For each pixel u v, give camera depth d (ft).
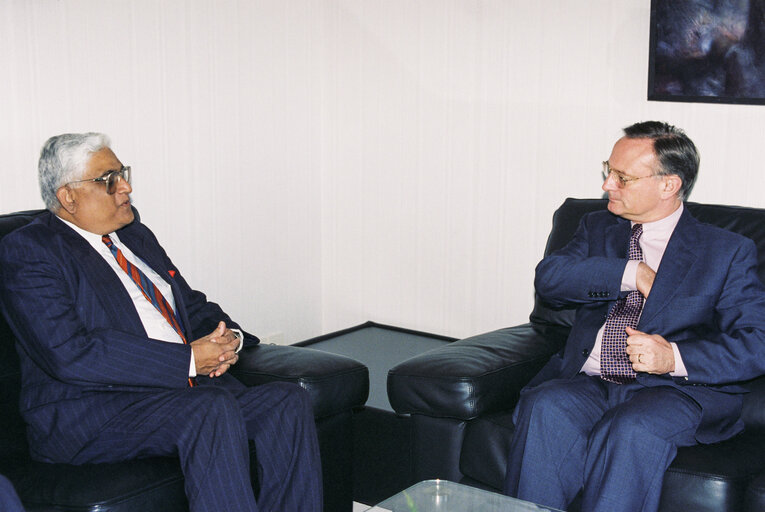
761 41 8.39
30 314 6.07
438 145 10.78
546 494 6.43
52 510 5.59
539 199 10.09
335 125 11.62
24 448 6.48
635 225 7.31
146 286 6.98
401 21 10.80
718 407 6.57
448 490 5.83
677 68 8.86
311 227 11.82
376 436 8.29
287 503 6.64
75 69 8.51
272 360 7.51
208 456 6.05
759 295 6.66
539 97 9.89
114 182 6.57
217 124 10.12
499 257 10.55
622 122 9.37
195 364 6.70
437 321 11.26
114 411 6.26
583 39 9.48
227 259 10.52
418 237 11.19
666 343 6.55
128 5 8.95
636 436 6.10
